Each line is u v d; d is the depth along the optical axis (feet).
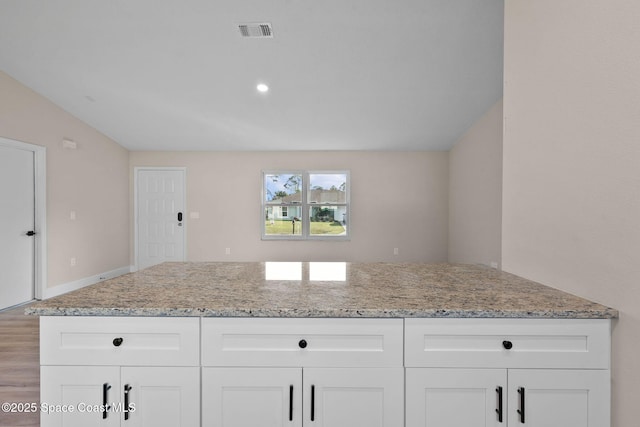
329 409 3.43
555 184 4.07
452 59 10.20
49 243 12.96
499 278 4.82
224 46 9.71
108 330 3.43
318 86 11.85
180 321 3.44
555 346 3.35
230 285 4.43
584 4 3.52
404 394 3.41
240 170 18.62
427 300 3.71
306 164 18.60
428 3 8.00
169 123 15.03
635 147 2.97
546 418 3.35
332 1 7.98
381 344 3.42
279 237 18.65
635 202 2.98
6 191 11.39
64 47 9.80
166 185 18.60
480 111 13.87
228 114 14.12
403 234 18.54
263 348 3.43
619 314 3.20
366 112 13.88
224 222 18.63
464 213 16.31
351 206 18.58
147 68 10.85
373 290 4.17
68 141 13.76
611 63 3.20
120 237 17.63
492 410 3.38
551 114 4.11
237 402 3.44
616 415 3.26
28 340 8.90
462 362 3.38
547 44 4.16
